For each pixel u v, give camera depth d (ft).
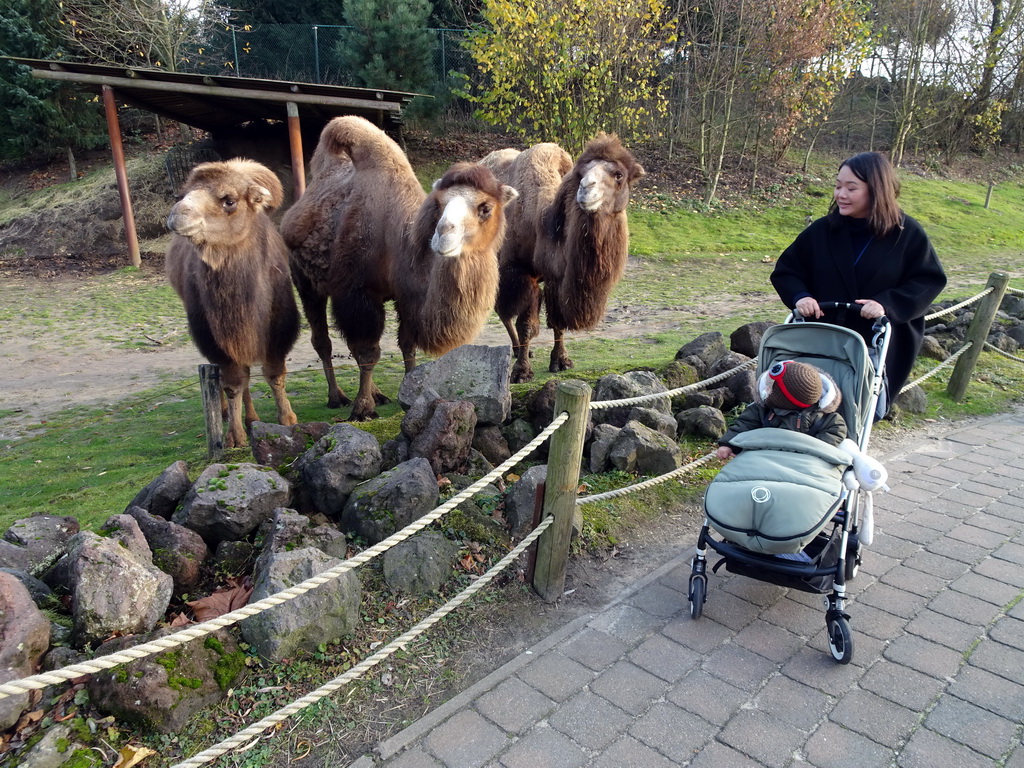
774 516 9.15
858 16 64.95
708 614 11.13
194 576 10.89
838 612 9.79
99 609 9.02
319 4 81.51
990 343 25.00
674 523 14.01
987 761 8.18
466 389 15.01
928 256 11.59
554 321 23.52
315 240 20.59
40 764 7.63
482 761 8.30
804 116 70.85
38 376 30.50
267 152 63.10
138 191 59.77
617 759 8.30
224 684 9.05
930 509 14.62
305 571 9.84
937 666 9.81
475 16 78.33
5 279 50.96
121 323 39.58
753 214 65.05
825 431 10.39
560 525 11.06
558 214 21.44
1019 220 69.92
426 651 10.18
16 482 18.78
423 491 12.01
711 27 69.31
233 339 17.35
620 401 12.47
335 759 8.36
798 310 11.75
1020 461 17.20
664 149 77.20
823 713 8.98
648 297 42.96
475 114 64.39
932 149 88.48
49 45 63.31
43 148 66.13
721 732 8.69
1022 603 11.32
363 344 20.88
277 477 12.19
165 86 46.24
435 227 17.33
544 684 9.55
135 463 19.67
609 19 56.39
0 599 8.56
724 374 15.67
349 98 48.11
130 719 8.39
